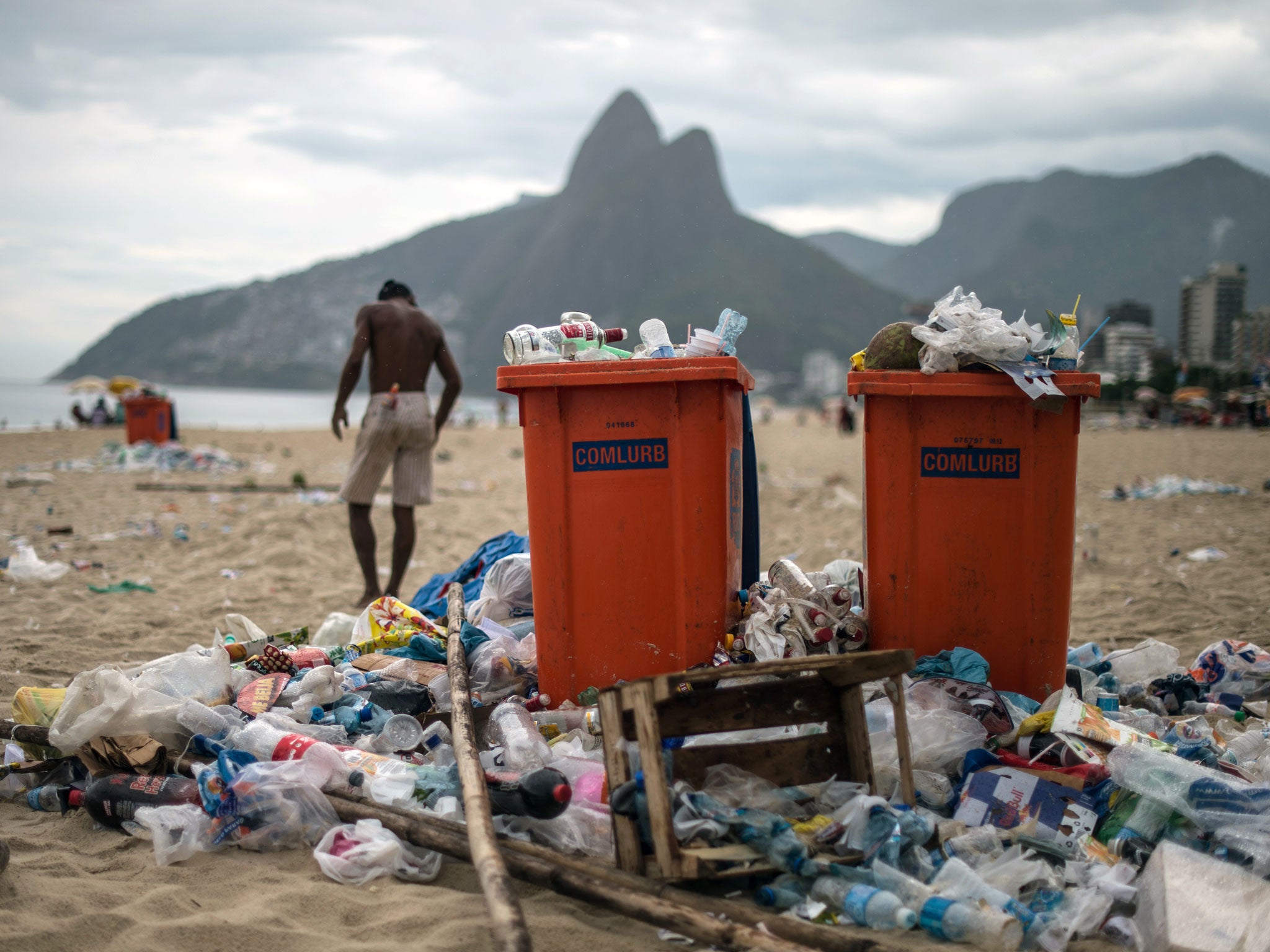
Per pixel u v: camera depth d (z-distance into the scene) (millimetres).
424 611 5121
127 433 20812
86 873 2619
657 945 2266
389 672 3771
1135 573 7723
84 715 3020
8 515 11406
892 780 2861
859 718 2742
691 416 3406
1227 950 2094
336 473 19000
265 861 2719
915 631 3539
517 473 19578
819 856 2498
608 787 2576
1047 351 3465
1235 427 35500
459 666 3586
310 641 5207
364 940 2256
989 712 3156
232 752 2912
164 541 9523
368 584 6609
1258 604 6383
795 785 2748
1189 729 3465
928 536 3504
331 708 3512
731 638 3494
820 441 34719
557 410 3438
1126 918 2371
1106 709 3609
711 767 2719
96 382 32594
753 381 3914
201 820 2799
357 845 2643
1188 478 15523
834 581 4281
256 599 6902
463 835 2604
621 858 2488
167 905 2408
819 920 2344
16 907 2371
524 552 5086
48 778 3184
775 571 3973
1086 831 2742
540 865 2500
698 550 3436
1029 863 2518
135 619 6055
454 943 2230
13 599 6582
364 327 6387
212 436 29859
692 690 2697
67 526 10281
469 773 2713
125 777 2971
